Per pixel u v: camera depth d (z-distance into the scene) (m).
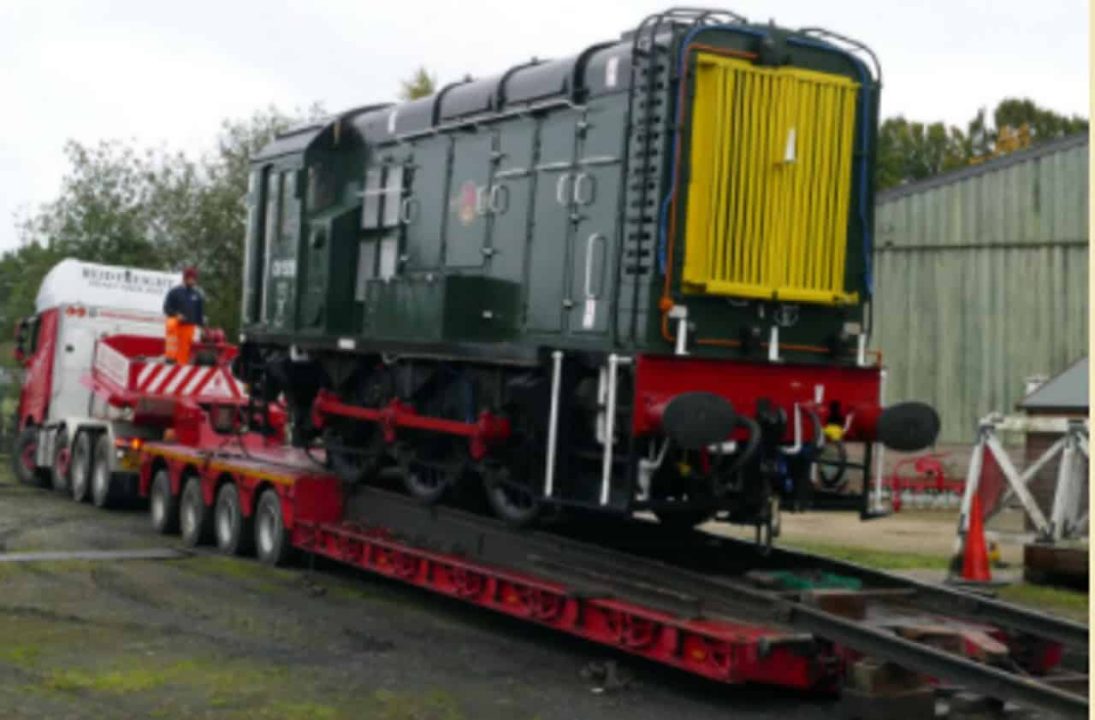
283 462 14.18
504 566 10.59
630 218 9.74
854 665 7.74
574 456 9.94
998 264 23.55
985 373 23.61
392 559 11.45
